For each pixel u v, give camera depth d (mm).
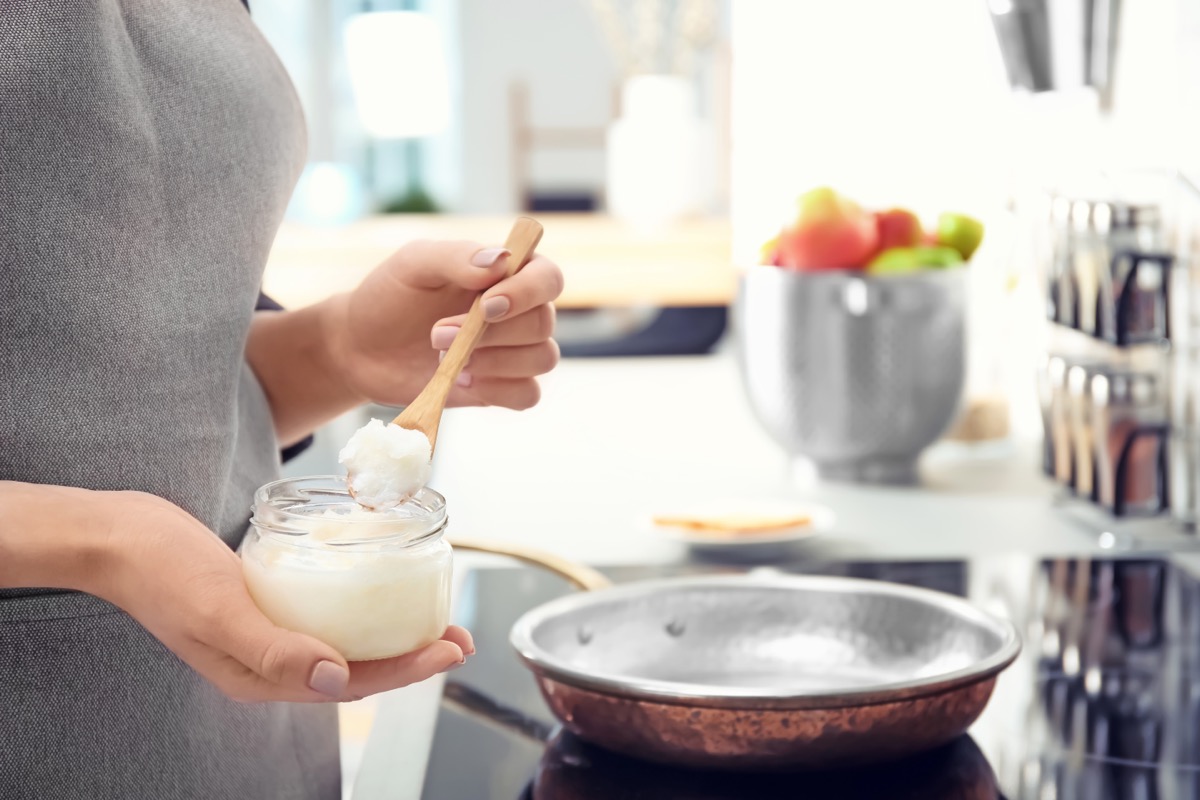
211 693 689
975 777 696
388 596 516
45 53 604
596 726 689
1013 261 1646
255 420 810
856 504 1413
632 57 3432
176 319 665
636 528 1309
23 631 622
